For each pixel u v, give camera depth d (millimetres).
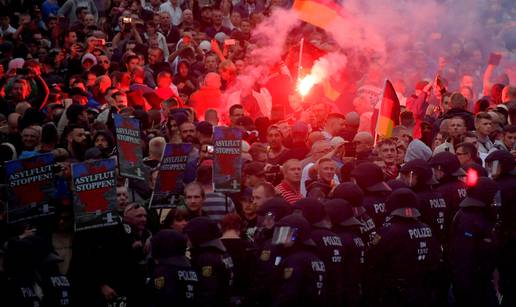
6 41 29750
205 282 15398
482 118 22188
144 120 22188
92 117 22906
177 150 17594
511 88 25688
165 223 17891
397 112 23406
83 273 16219
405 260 16984
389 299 17031
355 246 16625
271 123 23766
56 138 19953
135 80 26609
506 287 19000
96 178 16125
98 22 33438
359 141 20906
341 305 16453
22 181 15805
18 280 14930
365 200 17875
